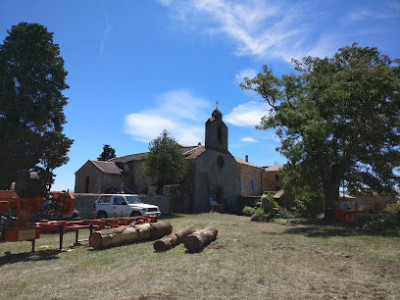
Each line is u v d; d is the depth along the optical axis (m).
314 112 17.88
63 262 7.80
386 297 5.13
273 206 26.42
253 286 5.74
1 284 5.90
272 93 21.02
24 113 31.30
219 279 6.18
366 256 8.29
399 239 11.28
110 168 32.47
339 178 20.72
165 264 7.48
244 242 10.69
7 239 8.20
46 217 9.71
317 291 5.48
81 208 17.77
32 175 9.13
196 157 28.80
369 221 15.07
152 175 26.22
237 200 33.94
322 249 9.38
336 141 20.25
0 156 28.17
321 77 18.84
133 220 13.05
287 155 21.02
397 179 19.95
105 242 9.62
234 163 34.66
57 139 32.62
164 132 26.97
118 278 6.30
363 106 18.45
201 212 28.27
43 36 34.69
